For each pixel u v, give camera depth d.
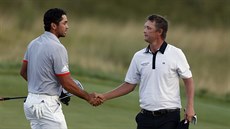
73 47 53.38
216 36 64.06
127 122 27.09
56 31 18.16
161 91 17.55
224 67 53.91
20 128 23.92
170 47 17.77
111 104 31.19
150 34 17.66
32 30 56.88
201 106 34.84
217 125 29.11
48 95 17.89
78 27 61.66
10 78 36.44
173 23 77.94
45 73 17.78
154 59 17.64
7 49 48.97
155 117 17.69
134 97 33.72
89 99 18.58
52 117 17.88
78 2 84.31
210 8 91.00
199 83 47.34
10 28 54.34
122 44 57.31
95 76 42.34
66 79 17.75
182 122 17.53
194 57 57.22
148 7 91.56
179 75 17.70
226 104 39.06
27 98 18.14
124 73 48.25
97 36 58.97
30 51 18.27
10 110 27.33
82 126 25.44
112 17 81.25
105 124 26.19
